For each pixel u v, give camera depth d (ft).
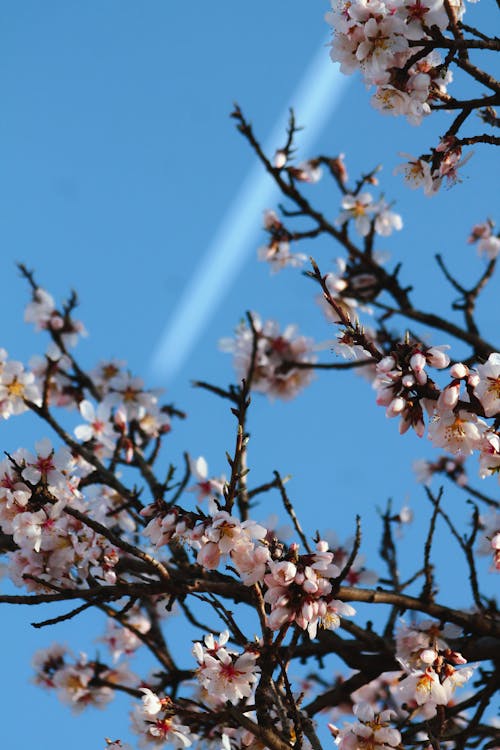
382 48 15.66
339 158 29.27
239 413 14.05
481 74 15.79
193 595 14.88
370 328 29.25
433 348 13.39
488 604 20.98
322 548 14.02
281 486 17.01
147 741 19.01
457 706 18.11
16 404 21.72
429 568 18.08
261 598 14.06
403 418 13.46
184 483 20.49
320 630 18.52
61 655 24.04
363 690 25.08
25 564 17.71
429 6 15.47
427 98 16.03
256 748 15.61
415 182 16.55
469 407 13.21
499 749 18.28
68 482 17.78
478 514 18.37
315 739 14.98
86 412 24.03
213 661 14.62
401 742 16.28
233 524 13.69
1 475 17.03
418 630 18.38
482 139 16.24
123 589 15.46
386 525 24.64
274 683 14.57
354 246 27.91
